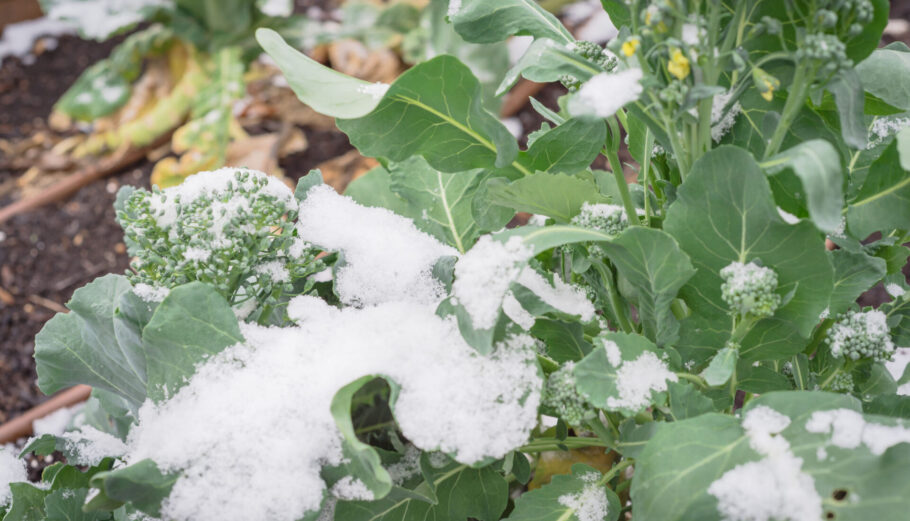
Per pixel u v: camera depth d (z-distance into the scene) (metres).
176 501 0.69
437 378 0.71
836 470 0.65
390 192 0.90
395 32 1.95
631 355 0.71
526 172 0.77
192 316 0.71
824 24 0.66
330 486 0.71
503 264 0.69
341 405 0.68
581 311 0.76
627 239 0.70
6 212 1.79
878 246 0.79
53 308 1.63
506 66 1.74
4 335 1.59
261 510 0.69
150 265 0.75
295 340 0.74
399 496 0.75
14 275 1.69
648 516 0.66
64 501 0.79
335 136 1.89
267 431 0.70
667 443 0.67
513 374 0.71
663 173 0.81
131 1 1.87
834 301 0.77
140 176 1.88
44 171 1.89
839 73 0.68
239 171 0.78
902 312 0.80
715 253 0.70
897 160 0.70
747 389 0.76
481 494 0.77
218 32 1.92
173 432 0.70
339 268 0.79
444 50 1.75
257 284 0.78
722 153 0.67
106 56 2.16
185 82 1.88
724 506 0.65
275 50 0.75
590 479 0.77
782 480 0.65
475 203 0.78
